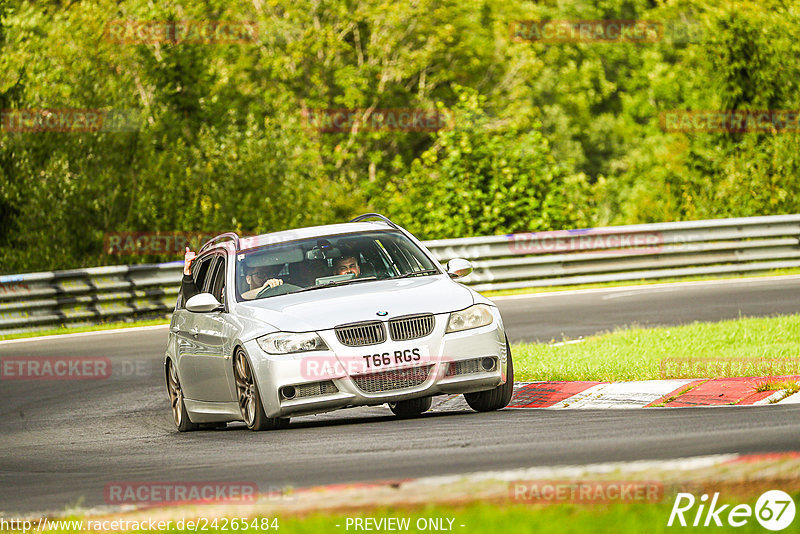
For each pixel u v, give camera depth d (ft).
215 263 124.98
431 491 66.33
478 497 63.41
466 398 114.42
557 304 234.17
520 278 272.51
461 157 336.90
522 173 337.11
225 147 367.45
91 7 353.10
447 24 537.24
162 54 412.16
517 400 118.21
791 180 355.77
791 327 160.66
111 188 328.70
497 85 561.84
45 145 324.19
